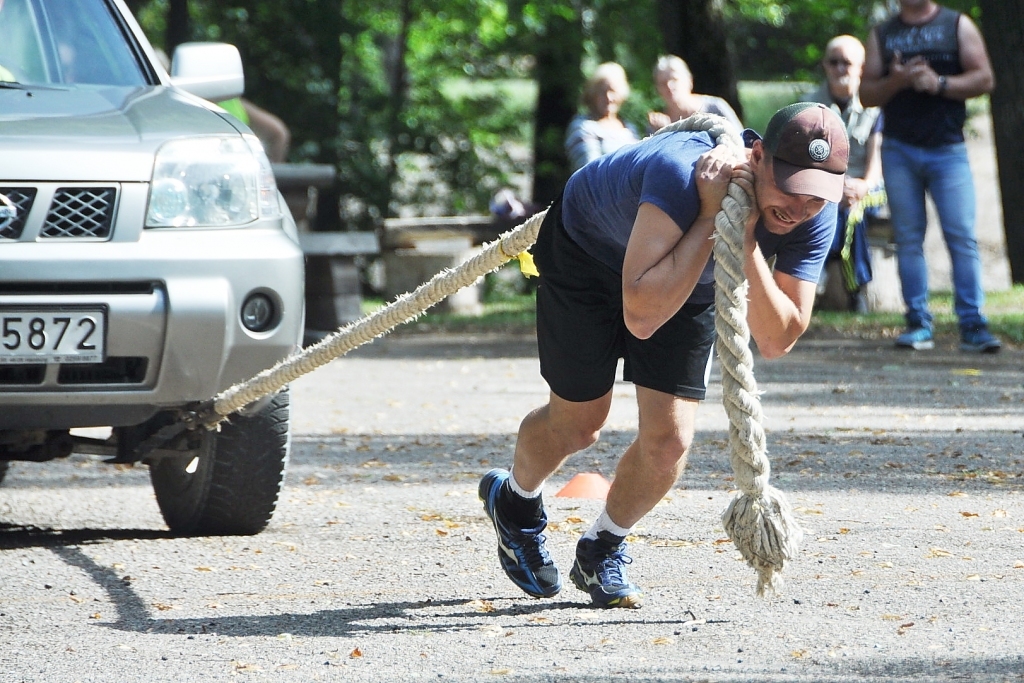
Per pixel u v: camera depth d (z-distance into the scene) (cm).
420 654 1211
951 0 6406
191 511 1705
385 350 3988
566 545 1625
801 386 3008
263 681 1139
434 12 7300
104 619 1342
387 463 2211
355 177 6400
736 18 7662
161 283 1527
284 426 1689
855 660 1155
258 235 1602
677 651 1201
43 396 1497
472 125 7412
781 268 1230
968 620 1274
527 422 1366
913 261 3547
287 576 1505
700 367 1294
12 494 2039
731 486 1956
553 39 7106
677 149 1177
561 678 1127
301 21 6144
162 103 1722
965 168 3416
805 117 1109
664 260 1157
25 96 1689
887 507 1795
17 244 1492
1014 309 4231
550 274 1295
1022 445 2250
